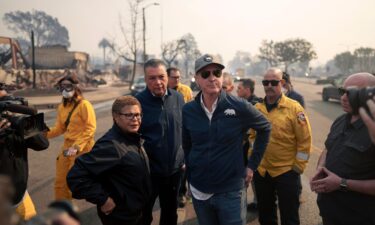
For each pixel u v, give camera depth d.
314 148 8.53
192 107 2.84
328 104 20.16
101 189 2.54
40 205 5.04
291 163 3.36
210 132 2.72
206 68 2.68
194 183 2.86
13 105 2.72
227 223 2.74
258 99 4.62
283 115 3.34
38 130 2.85
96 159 2.51
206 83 2.69
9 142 2.67
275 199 3.61
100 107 18.92
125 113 2.61
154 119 3.43
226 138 2.71
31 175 6.52
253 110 2.80
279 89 3.40
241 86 4.87
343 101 2.21
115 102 2.66
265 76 3.41
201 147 2.78
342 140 2.30
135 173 2.65
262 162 3.48
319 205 2.48
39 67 42.66
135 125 2.66
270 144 3.37
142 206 2.75
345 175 2.23
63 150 4.08
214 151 2.72
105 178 2.63
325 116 14.73
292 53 80.44
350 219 2.28
